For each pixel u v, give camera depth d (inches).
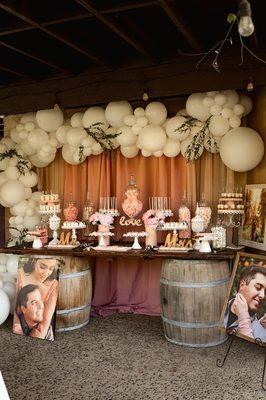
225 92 151.5
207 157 174.2
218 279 143.6
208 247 148.9
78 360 133.9
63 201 200.8
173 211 178.7
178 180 179.2
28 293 157.8
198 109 155.3
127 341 150.6
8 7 109.3
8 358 136.1
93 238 191.3
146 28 141.9
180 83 152.6
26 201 195.5
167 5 106.4
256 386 115.0
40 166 197.2
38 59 153.2
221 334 145.9
